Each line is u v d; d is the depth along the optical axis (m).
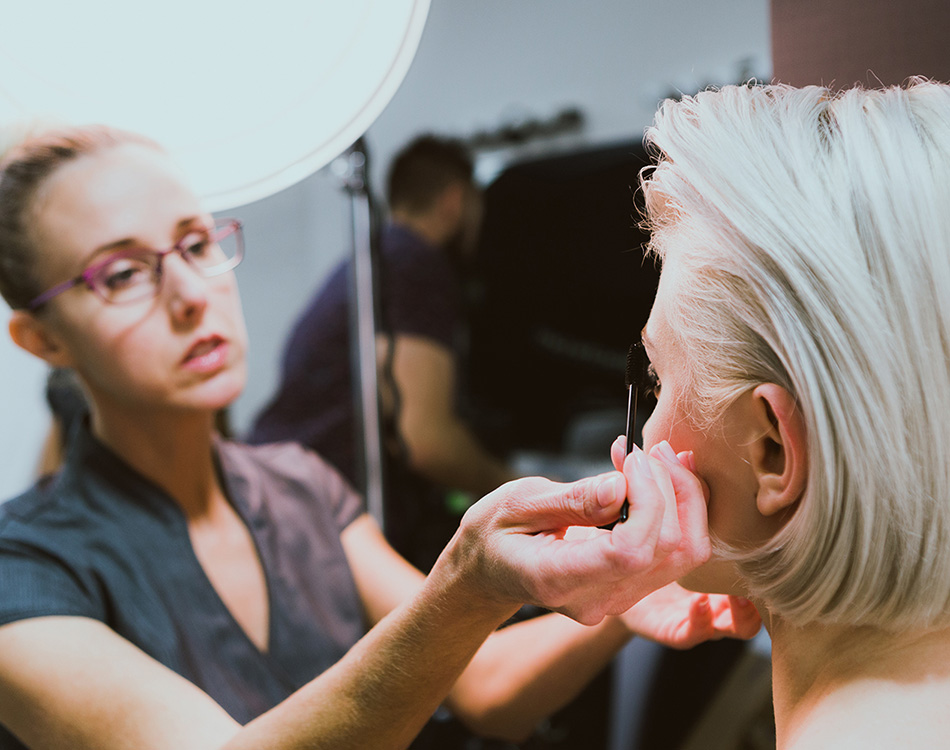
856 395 0.42
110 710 0.63
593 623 0.48
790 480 0.45
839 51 0.74
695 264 0.47
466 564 0.50
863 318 0.42
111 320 0.72
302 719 0.56
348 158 1.05
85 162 0.72
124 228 0.72
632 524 0.43
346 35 0.69
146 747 0.61
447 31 2.11
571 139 1.98
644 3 1.88
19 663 0.65
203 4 0.70
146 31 0.71
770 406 0.45
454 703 0.88
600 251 1.73
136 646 0.72
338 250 2.20
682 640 0.72
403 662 0.54
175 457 0.79
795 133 0.46
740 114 0.48
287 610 0.82
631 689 1.33
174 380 0.74
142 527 0.77
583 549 0.44
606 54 1.94
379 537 0.96
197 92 0.75
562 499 0.46
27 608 0.68
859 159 0.44
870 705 0.45
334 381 1.47
